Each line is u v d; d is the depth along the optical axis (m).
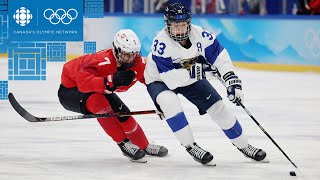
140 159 15.09
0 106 23.06
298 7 33.59
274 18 32.41
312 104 23.97
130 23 34.66
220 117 14.67
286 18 32.19
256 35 32.88
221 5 34.44
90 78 14.44
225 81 14.39
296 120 20.89
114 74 14.19
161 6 34.81
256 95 25.73
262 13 34.12
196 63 14.43
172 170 14.38
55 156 15.94
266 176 13.77
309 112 22.36
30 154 16.14
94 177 13.78
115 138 15.03
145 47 34.53
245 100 24.62
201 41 14.34
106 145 17.27
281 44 32.41
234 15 33.28
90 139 18.00
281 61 32.50
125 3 35.38
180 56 14.18
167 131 19.02
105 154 16.20
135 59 14.92
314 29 31.75
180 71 14.16
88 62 14.76
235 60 33.50
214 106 14.60
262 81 29.38
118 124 14.96
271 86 27.98
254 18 32.88
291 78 30.39
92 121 20.52
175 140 17.83
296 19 32.00
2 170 14.45
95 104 14.76
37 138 18.06
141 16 34.53
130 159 15.32
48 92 25.88
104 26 34.69
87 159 15.62
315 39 31.75
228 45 33.59
